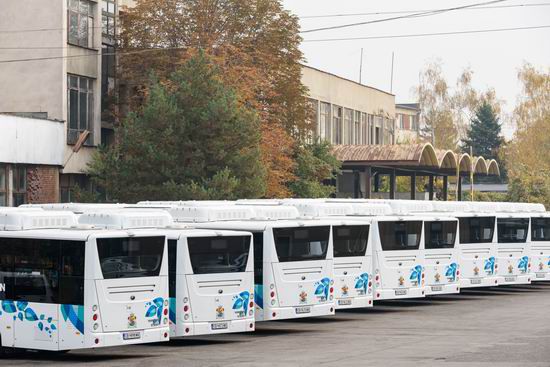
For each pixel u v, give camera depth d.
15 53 66.81
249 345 31.34
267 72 72.06
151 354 29.73
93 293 27.38
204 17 71.06
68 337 27.62
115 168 61.00
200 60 62.94
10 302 28.67
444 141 170.88
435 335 32.50
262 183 61.62
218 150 60.78
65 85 66.31
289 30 73.56
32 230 28.55
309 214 40.03
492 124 182.62
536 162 148.25
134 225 29.48
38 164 62.72
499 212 50.38
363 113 115.44
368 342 30.84
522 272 50.19
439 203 47.56
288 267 34.50
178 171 60.03
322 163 79.81
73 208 35.62
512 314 40.12
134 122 61.53
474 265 48.19
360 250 38.50
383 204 42.47
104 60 71.94
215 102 60.91
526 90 152.50
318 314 35.22
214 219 35.06
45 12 66.31
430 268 43.44
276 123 71.81
